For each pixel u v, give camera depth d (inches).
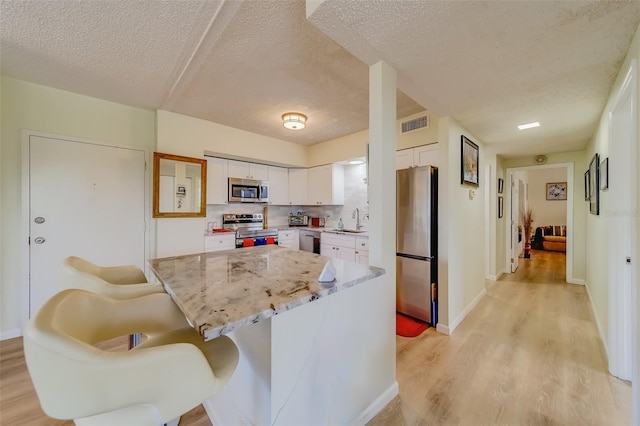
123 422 31.6
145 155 121.0
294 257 75.4
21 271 95.2
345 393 54.9
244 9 59.2
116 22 64.1
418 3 45.4
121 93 104.3
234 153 148.6
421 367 79.0
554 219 305.0
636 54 53.2
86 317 41.5
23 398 65.3
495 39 55.8
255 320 35.5
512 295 143.7
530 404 63.9
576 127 114.3
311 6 47.8
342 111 122.0
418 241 110.3
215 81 93.7
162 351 30.1
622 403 63.9
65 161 102.7
